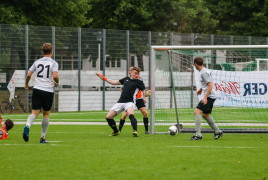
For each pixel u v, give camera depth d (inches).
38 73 876.6
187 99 2169.0
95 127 1427.2
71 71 2630.4
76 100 2650.1
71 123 1619.1
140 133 1206.9
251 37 3147.1
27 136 831.7
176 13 3567.9
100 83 2719.0
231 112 2143.2
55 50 2573.8
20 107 2480.3
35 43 2517.2
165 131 1304.1
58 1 3041.3
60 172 561.6
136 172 562.3
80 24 3417.8
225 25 4074.8
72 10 3139.8
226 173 557.6
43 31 2539.4
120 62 2765.7
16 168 590.6
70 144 880.9
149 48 2851.9
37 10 2999.5
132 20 3580.2
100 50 2706.7
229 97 1460.4
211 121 1006.4
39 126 1464.1
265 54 2511.1
